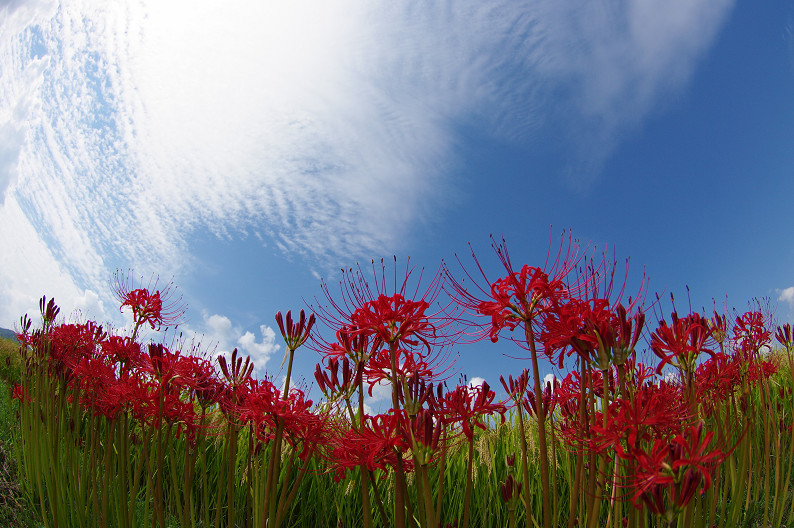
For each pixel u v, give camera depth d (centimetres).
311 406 65
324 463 95
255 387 70
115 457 92
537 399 52
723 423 80
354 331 57
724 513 76
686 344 55
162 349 73
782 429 103
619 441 46
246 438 110
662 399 48
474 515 99
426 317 56
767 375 98
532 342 53
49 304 102
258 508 74
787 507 96
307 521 104
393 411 53
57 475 87
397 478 54
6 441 122
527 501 59
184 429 81
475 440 99
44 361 99
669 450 42
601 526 89
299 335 66
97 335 103
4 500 102
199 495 105
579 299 50
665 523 42
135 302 97
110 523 86
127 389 75
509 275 54
